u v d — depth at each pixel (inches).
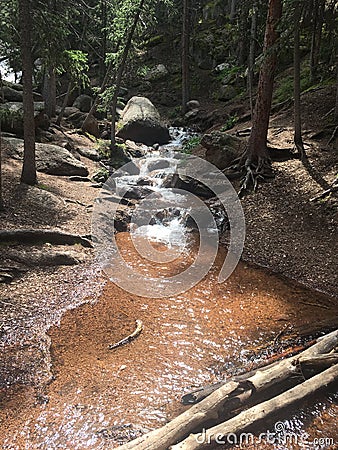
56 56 463.8
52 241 346.0
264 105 500.7
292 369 199.2
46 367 212.2
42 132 632.4
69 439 170.9
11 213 379.9
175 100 1077.8
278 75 877.8
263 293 308.8
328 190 434.0
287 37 457.1
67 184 504.1
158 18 1165.7
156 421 182.1
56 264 319.3
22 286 283.4
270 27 473.1
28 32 413.1
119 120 828.0
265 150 512.7
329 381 195.0
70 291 288.5
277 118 659.4
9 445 166.2
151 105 836.6
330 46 634.2
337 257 354.9
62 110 716.7
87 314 264.2
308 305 292.0
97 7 762.2
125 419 182.4
